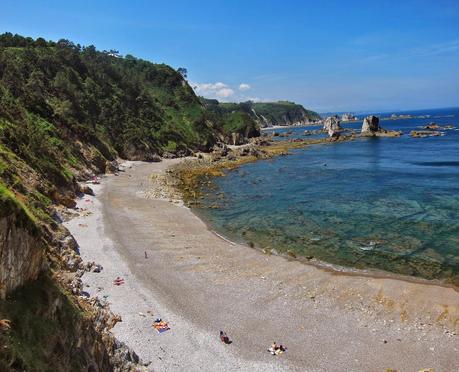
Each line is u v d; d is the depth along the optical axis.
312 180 82.75
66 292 21.92
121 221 51.25
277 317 29.41
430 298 31.52
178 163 111.12
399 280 35.00
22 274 18.12
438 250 41.62
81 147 86.62
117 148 112.50
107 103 123.94
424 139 155.25
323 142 161.50
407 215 53.94
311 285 34.44
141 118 135.38
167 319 28.50
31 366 15.13
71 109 103.62
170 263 38.78
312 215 55.97
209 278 35.75
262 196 69.12
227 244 44.91
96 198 62.88
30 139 58.28
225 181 84.19
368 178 82.88
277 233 48.88
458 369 23.69
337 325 28.41
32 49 122.62
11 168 43.03
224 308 30.53
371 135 173.38
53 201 50.59
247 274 36.75
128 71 170.25
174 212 58.03
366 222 51.75
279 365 24.06
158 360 23.88
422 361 24.47
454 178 78.75
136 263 38.06
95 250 39.69
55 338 17.48
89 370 18.72
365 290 33.22
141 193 69.12
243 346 25.84
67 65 129.38
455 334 27.06
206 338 26.50
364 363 24.38
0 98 68.81
